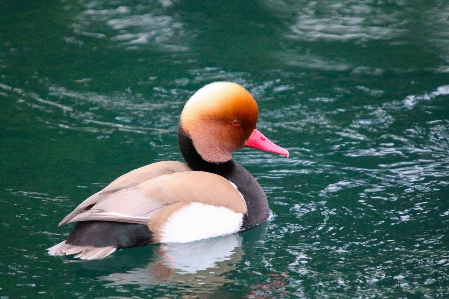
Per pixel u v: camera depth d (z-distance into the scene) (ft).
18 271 28.02
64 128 43.93
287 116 45.96
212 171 33.12
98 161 39.50
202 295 26.61
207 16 61.00
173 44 56.08
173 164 32.55
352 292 26.89
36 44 55.88
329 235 31.78
